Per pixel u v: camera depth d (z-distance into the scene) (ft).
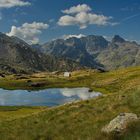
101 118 114.21
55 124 119.44
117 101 128.77
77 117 121.29
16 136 118.01
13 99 462.60
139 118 94.07
